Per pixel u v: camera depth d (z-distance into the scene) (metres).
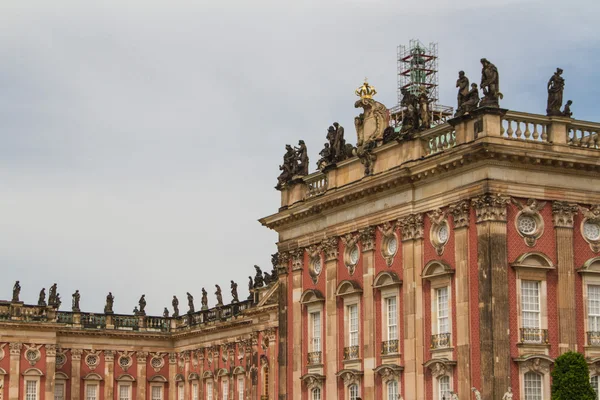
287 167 105.38
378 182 87.56
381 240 88.88
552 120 79.44
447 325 80.62
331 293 94.75
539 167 78.38
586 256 79.69
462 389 77.38
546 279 77.75
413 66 135.62
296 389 98.62
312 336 97.75
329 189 96.56
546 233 78.38
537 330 76.69
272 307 128.25
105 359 160.00
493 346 74.75
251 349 135.00
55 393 154.75
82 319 160.00
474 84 80.19
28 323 148.12
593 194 80.50
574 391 72.19
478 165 77.69
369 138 93.88
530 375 75.81
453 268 79.88
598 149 80.25
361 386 89.19
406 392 83.50
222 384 149.00
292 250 101.69
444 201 81.44
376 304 88.50
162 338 164.38
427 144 85.31
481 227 76.94
